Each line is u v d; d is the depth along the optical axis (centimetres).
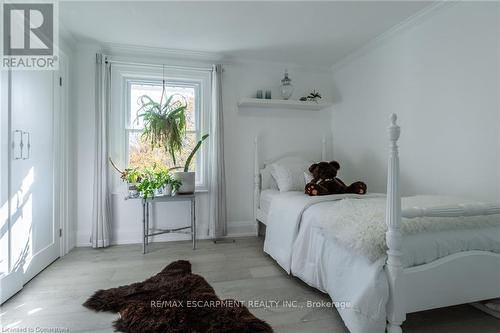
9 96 194
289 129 373
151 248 299
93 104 306
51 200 254
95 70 305
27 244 214
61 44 275
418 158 254
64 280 217
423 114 249
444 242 143
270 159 363
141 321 154
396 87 279
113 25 267
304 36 292
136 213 321
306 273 196
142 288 196
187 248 300
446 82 228
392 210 129
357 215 165
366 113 324
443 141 230
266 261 261
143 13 246
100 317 164
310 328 154
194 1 228
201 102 342
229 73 351
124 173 293
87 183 304
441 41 232
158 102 336
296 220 217
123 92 320
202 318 157
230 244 315
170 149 317
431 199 184
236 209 351
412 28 259
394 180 129
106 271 236
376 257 136
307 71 381
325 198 226
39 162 234
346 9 240
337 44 312
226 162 348
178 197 295
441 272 139
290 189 303
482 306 172
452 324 159
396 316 129
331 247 174
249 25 269
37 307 176
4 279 183
